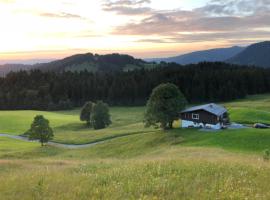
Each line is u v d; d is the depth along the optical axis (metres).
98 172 18.28
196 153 48.03
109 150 75.31
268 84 197.00
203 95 182.38
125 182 14.34
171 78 189.12
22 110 195.88
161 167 17.44
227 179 13.92
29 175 17.56
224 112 89.12
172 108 82.94
